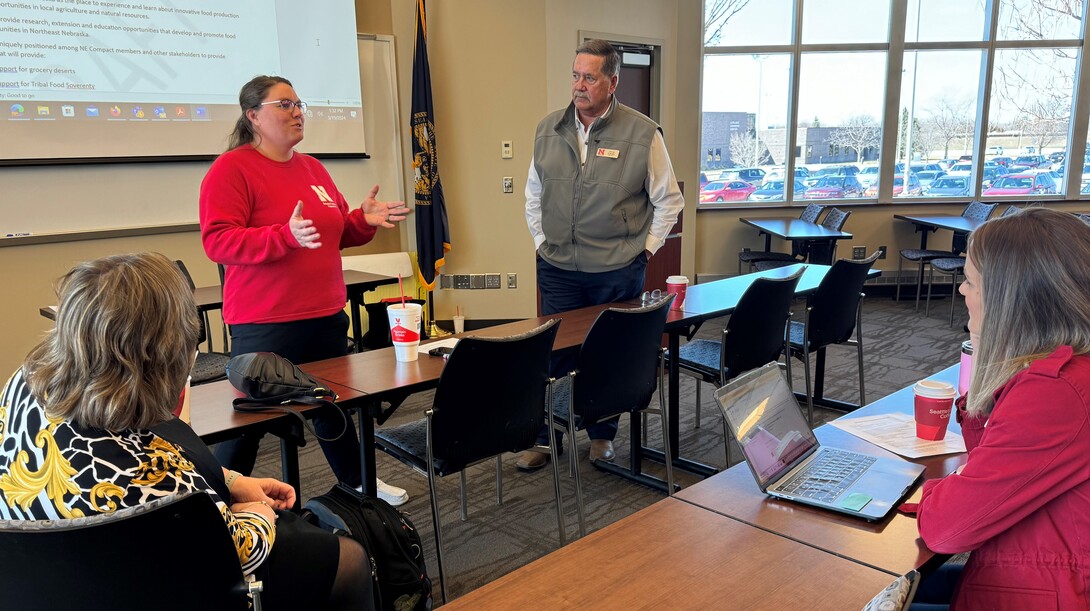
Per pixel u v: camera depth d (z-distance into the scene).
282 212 2.19
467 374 1.84
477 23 5.11
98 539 0.89
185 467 1.08
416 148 4.98
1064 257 0.98
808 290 3.06
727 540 1.06
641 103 6.11
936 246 6.81
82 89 3.63
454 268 5.43
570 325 2.52
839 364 4.50
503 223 5.43
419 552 1.61
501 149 5.32
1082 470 0.92
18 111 3.46
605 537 1.08
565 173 2.84
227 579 1.01
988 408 1.06
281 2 4.27
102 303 0.98
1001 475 0.94
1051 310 0.98
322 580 1.27
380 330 4.12
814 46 6.62
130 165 3.86
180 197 4.06
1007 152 6.82
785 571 0.97
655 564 0.99
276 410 1.66
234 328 2.20
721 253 6.93
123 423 1.01
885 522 1.11
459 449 1.95
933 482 1.09
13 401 1.04
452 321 5.50
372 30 4.89
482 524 2.53
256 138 2.20
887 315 5.95
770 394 1.36
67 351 0.99
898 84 6.63
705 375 2.82
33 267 3.60
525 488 2.82
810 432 1.42
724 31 6.62
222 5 4.04
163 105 3.89
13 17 3.40
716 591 0.92
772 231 5.82
